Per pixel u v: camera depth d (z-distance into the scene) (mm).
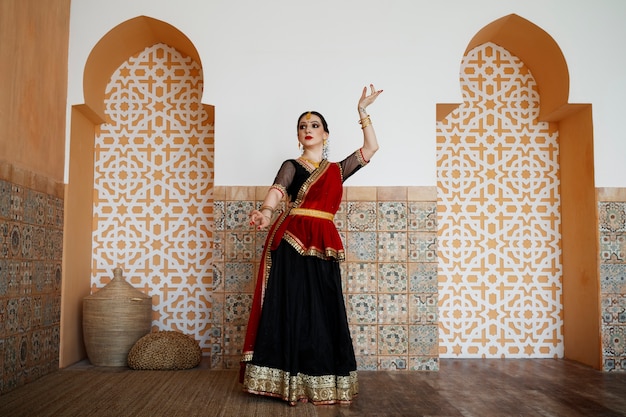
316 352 3119
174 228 4703
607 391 3428
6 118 3332
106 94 4762
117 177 4730
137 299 4258
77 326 4371
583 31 4355
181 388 3426
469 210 4750
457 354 4656
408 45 4312
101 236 4688
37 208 3732
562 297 4688
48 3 3924
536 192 4762
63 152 4191
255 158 4234
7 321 3297
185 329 4637
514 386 3564
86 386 3469
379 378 3828
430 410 2965
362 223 4211
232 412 2900
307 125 3408
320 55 4297
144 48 4777
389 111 4273
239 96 4270
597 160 4273
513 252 4727
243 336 4121
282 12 4328
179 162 4738
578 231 4469
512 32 4559
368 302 4168
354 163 3475
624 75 4336
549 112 4613
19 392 3305
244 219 4199
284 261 3246
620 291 4199
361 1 4336
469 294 4695
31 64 3666
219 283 4160
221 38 4309
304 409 2979
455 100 4277
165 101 4766
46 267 3863
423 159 4250
